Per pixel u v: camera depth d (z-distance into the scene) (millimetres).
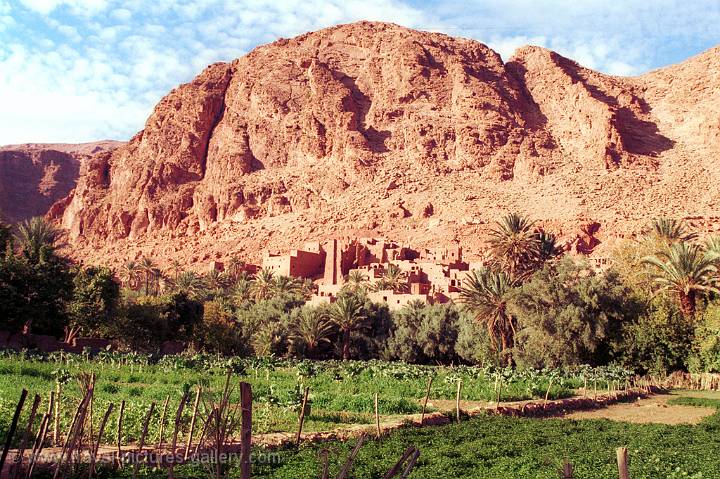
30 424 11125
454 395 33156
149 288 113000
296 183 175375
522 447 19000
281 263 115438
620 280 54125
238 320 75875
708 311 48938
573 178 155625
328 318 70188
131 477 13258
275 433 19375
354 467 15148
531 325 51938
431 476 14820
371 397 28391
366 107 197125
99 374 34344
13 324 51500
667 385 47344
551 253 61438
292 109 198125
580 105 186375
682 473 15812
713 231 117625
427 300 79312
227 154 189375
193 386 28203
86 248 188500
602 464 16625
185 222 181625
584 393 36500
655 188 151500
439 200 149625
